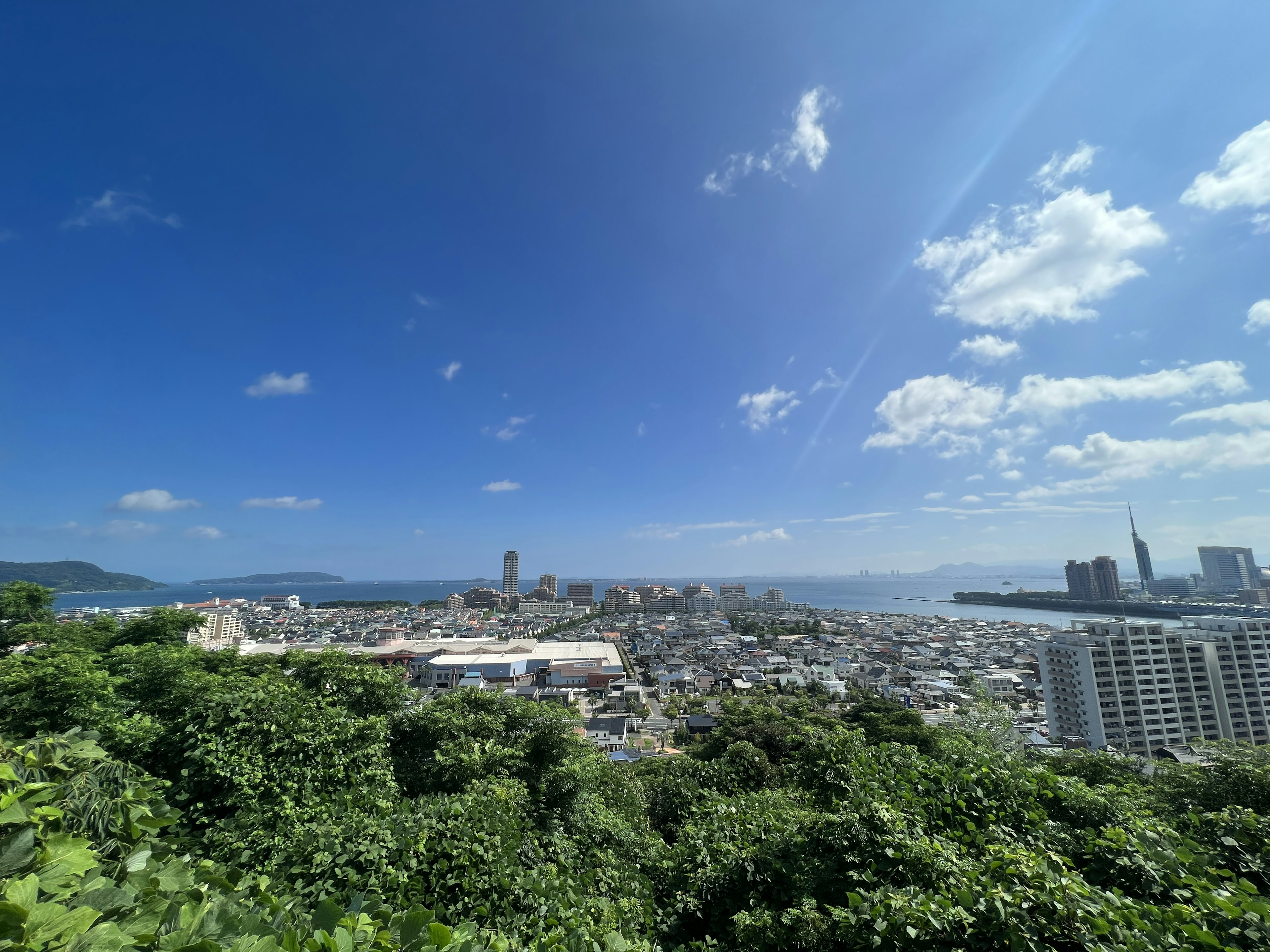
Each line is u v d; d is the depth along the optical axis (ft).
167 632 106.32
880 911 17.33
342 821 25.00
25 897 6.60
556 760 44.91
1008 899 15.66
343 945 9.09
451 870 22.89
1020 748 61.00
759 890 25.80
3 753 11.12
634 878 31.12
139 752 32.04
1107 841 20.21
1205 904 15.10
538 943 16.30
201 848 24.52
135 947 7.66
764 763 62.64
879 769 28.96
